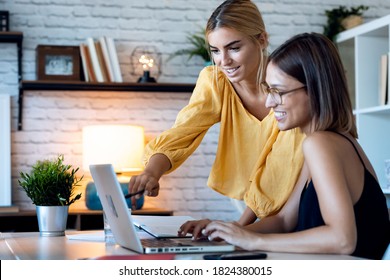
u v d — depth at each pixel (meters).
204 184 6.48
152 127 6.36
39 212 2.83
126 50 6.34
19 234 2.91
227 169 3.09
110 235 2.43
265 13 6.62
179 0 6.45
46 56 5.92
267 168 2.85
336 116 2.11
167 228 2.62
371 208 2.09
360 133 5.98
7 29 5.92
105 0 6.33
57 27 6.24
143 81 6.12
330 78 2.11
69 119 6.21
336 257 1.88
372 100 6.03
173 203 6.42
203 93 3.08
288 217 2.50
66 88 5.88
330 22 6.47
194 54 6.33
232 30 2.78
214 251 2.01
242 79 2.87
